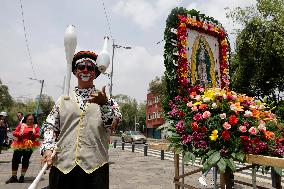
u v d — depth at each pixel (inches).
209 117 144.3
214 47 205.5
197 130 143.3
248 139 133.3
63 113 107.3
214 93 152.2
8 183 293.1
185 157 145.1
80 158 103.1
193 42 195.2
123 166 441.4
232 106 142.8
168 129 161.8
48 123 108.1
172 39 185.5
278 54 808.3
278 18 834.2
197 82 190.5
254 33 853.2
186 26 192.2
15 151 299.1
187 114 155.5
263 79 885.2
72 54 104.3
